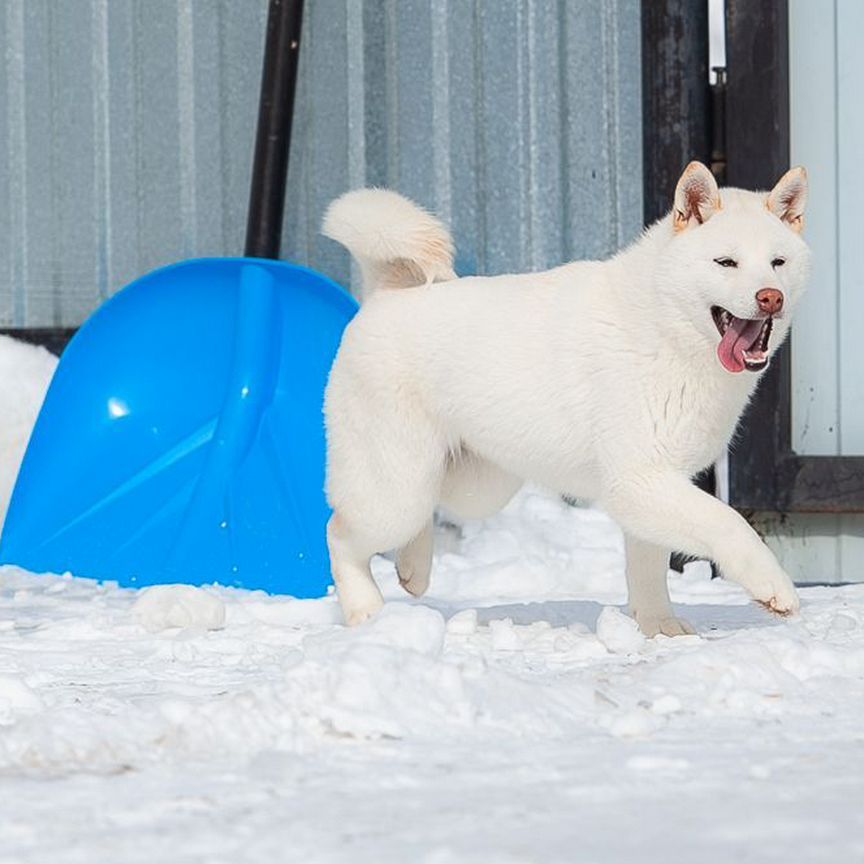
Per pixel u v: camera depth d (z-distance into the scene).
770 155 8.75
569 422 5.68
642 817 2.64
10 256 10.78
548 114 9.57
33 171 10.72
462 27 9.73
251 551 8.38
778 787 2.87
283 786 2.96
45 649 5.58
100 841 2.53
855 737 3.44
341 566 6.28
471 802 2.79
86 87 10.60
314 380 8.89
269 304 8.98
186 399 9.04
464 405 5.87
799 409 8.87
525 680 3.87
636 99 9.41
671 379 5.48
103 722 3.44
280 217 9.85
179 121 10.45
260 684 4.23
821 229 8.84
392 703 3.56
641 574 5.81
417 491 6.07
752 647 4.27
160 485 8.77
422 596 7.16
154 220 10.53
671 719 3.71
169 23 10.42
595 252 9.52
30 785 3.01
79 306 10.69
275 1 9.81
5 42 10.72
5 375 9.74
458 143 9.77
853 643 5.05
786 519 8.86
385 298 6.20
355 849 2.44
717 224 5.43
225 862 2.38
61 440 8.77
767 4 8.73
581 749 3.32
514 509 9.02
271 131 9.80
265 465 8.66
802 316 8.85
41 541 8.55
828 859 2.31
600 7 9.45
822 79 8.82
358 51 9.99
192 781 3.03
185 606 6.31
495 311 5.86
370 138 10.00
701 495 5.42
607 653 5.12
